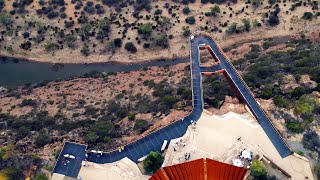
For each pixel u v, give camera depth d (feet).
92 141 598.34
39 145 615.57
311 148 569.23
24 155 591.37
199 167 460.14
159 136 581.12
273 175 540.11
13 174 549.13
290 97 640.99
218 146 570.05
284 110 613.93
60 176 542.57
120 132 625.00
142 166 550.77
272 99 634.84
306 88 644.27
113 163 554.05
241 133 585.63
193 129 586.86
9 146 600.39
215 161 465.06
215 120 600.80
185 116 606.96
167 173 460.55
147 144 573.33
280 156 561.84
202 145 571.28
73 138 624.18
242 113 615.57
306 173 543.80
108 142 597.93
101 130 619.67
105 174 544.21
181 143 571.69
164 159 553.23
